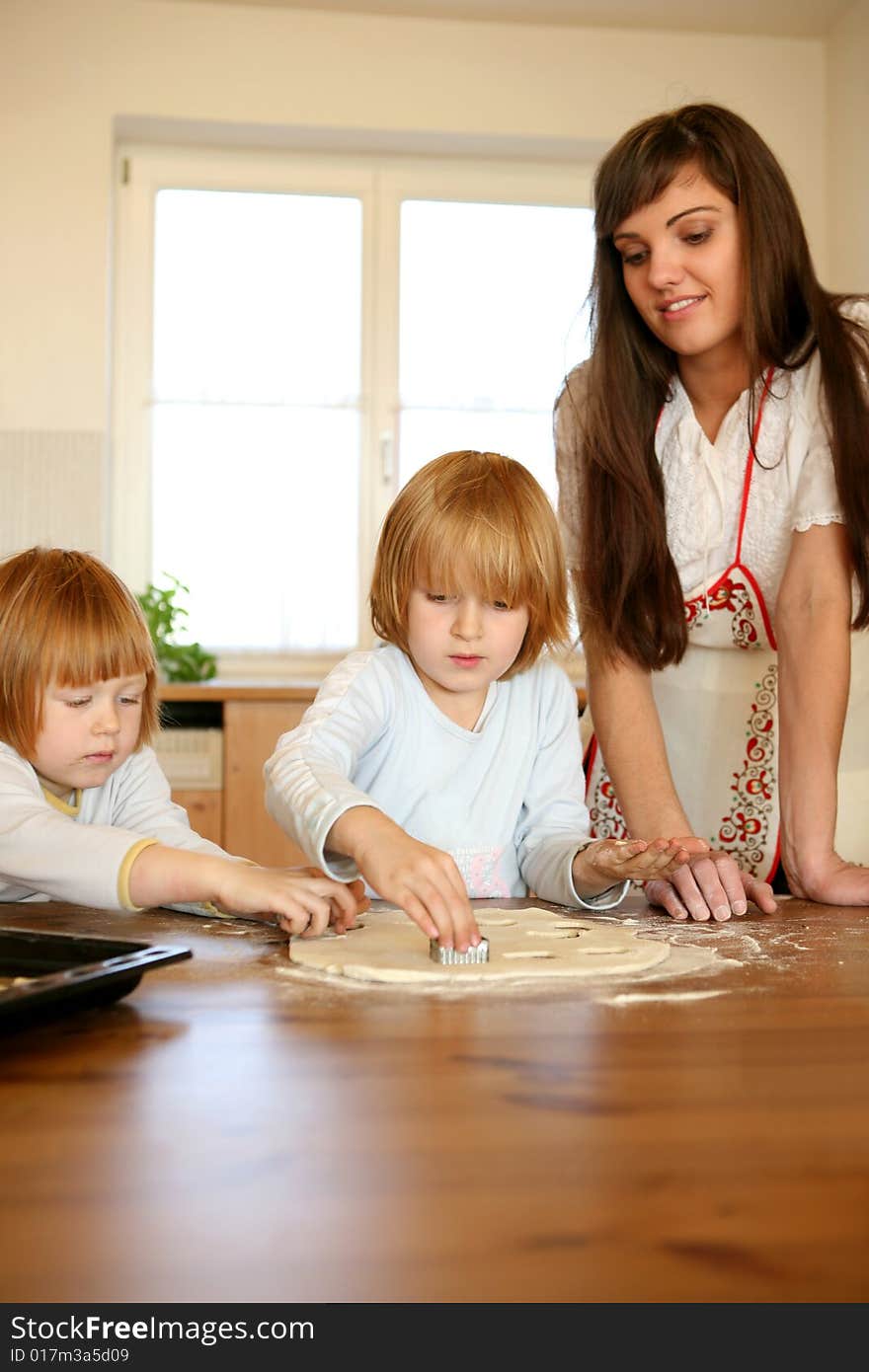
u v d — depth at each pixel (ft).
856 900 3.59
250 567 11.87
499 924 3.05
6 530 11.03
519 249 12.13
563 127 11.53
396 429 12.01
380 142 11.66
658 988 2.23
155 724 3.91
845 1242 1.07
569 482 4.56
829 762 3.80
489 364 12.10
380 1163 1.28
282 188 11.80
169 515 11.80
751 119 11.76
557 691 4.18
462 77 11.42
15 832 3.08
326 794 2.97
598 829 4.83
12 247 11.02
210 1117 1.43
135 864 2.94
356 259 11.96
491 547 3.57
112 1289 0.99
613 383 4.33
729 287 3.91
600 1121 1.41
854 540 3.93
